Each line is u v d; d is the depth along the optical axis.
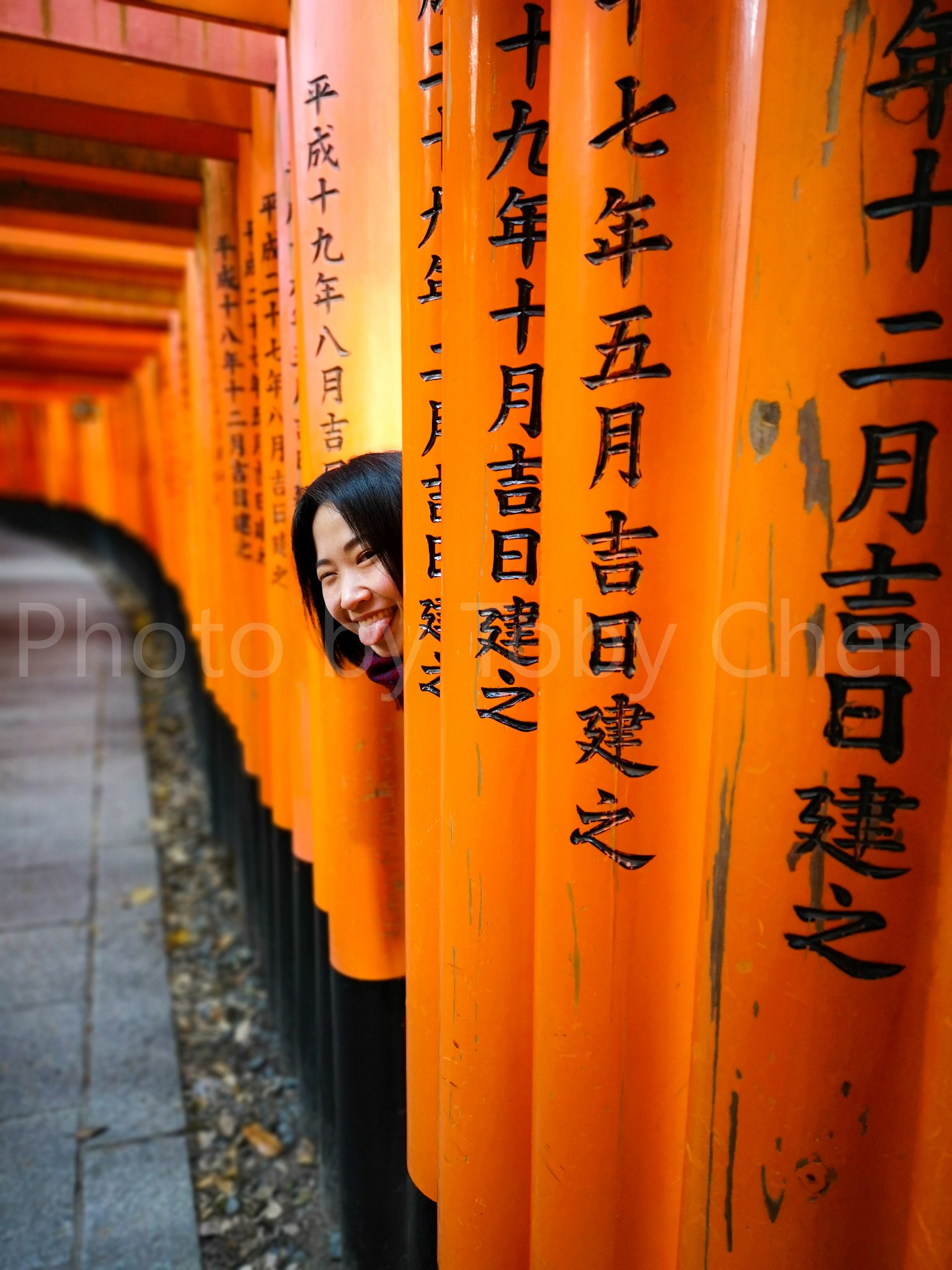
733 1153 0.80
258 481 2.53
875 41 0.60
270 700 2.58
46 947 3.25
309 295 1.48
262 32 1.76
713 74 0.75
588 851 0.89
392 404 1.48
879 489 0.65
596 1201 0.97
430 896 1.23
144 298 4.78
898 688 0.68
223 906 3.62
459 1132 1.13
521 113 0.87
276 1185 2.22
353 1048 1.70
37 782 4.88
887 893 0.71
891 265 0.62
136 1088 2.53
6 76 2.11
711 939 0.80
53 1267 1.95
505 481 0.95
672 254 0.76
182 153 2.42
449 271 0.95
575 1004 0.93
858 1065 0.74
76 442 15.02
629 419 0.79
